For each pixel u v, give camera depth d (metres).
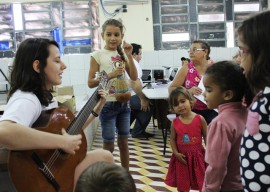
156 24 8.26
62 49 8.12
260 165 1.19
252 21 1.24
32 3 7.93
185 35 8.32
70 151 1.87
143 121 5.67
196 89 3.23
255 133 1.20
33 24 7.99
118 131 3.09
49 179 1.84
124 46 3.02
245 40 1.25
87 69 7.15
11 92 1.97
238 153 1.65
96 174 1.07
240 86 1.64
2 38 7.95
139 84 4.82
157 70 7.03
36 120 1.94
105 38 2.99
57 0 7.90
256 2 8.27
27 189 1.76
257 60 1.22
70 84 7.14
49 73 2.00
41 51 1.97
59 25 8.05
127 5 7.96
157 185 3.53
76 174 2.05
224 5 8.26
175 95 2.86
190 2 8.22
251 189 1.21
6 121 1.71
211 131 1.69
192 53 3.34
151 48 8.15
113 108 2.95
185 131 2.82
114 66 2.96
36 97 1.94
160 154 4.74
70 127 2.06
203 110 3.23
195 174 2.79
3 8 7.88
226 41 8.35
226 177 1.69
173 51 7.91
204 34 8.34
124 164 3.13
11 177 1.72
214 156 1.65
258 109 1.21
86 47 8.14
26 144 1.70
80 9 8.03
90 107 2.39
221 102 1.70
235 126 1.63
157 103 4.77
